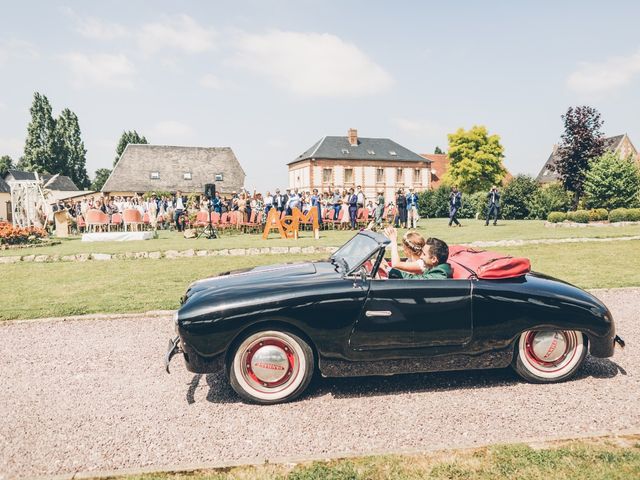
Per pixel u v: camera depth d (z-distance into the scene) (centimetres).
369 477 278
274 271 468
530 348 422
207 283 451
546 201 2864
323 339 392
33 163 7725
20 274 1058
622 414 360
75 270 1095
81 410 389
